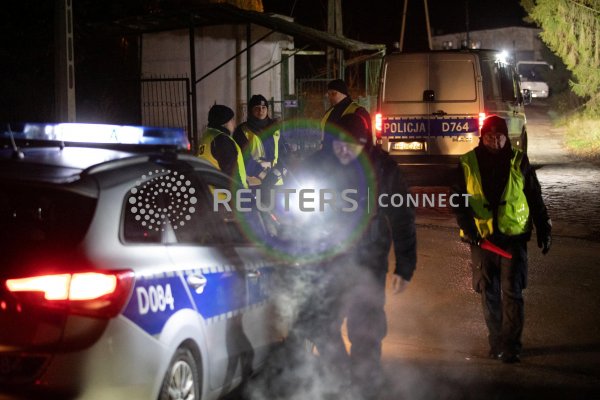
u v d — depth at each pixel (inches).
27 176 169.3
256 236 224.1
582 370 259.8
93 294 159.5
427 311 329.7
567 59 1251.2
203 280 188.5
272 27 747.4
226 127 332.5
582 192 673.0
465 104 670.5
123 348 161.6
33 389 157.5
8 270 160.4
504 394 235.8
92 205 167.3
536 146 1154.7
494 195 257.8
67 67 458.3
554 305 340.5
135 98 971.9
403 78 679.7
